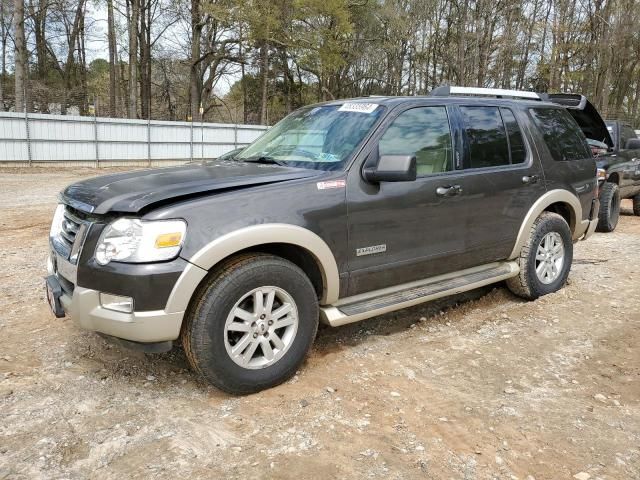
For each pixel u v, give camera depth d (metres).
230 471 2.51
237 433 2.83
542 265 5.01
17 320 4.36
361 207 3.55
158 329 2.88
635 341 4.10
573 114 7.61
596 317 4.60
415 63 46.31
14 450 2.64
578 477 2.53
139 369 3.55
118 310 2.91
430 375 3.53
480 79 39.47
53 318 4.41
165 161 25.50
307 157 3.77
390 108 3.84
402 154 3.71
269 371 3.25
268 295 3.21
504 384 3.42
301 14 33.69
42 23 39.12
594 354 3.88
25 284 5.34
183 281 2.88
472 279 4.39
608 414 3.09
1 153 21.08
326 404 3.13
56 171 21.16
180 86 44.31
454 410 3.09
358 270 3.61
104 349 3.83
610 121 9.81
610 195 8.63
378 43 43.34
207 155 26.73
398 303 3.85
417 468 2.56
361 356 3.80
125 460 2.59
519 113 4.82
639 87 45.16
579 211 5.29
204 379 3.31
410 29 42.91
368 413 3.04
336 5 33.75
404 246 3.83
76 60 42.97
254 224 3.09
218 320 3.01
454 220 4.11
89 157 23.23
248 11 30.83
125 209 2.88
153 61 42.72
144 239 2.85
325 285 3.49
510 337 4.18
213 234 2.96
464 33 39.06
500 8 39.47
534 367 3.67
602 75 39.09
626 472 2.58
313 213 3.33
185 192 3.03
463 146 4.24
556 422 2.99
